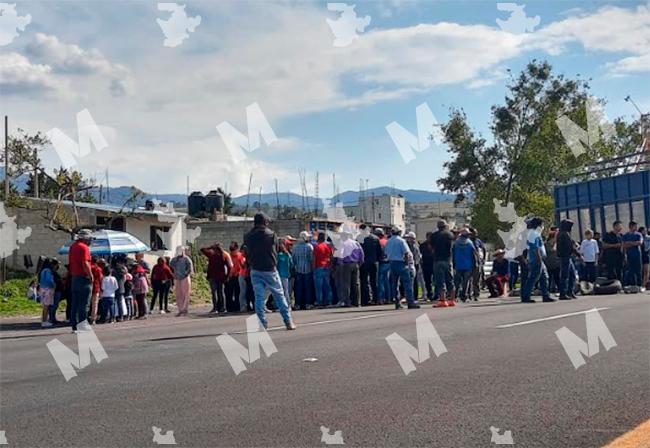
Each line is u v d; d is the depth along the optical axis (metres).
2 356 11.38
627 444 5.35
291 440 5.69
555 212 25.48
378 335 11.49
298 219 33.44
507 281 23.30
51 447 5.77
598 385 7.25
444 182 37.34
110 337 13.64
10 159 34.47
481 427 5.87
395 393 7.11
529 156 32.06
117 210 36.25
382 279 20.95
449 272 18.42
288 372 8.38
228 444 5.65
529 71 31.81
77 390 7.96
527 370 8.03
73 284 15.34
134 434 6.03
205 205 43.66
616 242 21.30
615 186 23.17
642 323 11.90
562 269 18.66
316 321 14.73
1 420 6.70
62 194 33.22
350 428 5.95
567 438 5.55
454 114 36.38
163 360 9.84
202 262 37.22
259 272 12.93
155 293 23.09
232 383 7.89
